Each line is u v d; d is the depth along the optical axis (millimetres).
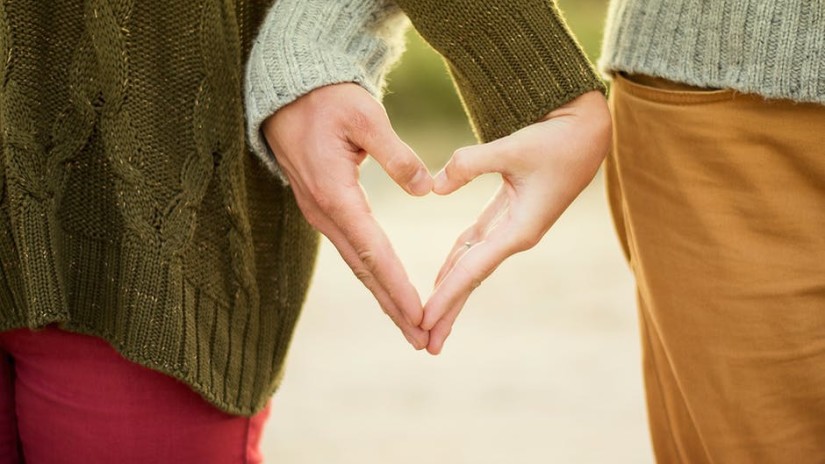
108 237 1300
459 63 1320
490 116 1322
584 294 3740
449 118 7555
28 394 1345
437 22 1312
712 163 1384
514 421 2635
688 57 1367
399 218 4988
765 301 1390
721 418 1427
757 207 1379
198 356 1302
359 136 1274
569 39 1315
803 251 1378
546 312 3531
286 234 1396
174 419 1331
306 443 2502
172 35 1297
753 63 1330
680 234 1417
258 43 1310
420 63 7531
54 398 1331
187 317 1295
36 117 1292
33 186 1284
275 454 2434
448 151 6750
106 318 1300
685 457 1478
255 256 1380
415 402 2762
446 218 4988
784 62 1316
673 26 1373
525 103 1310
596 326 3385
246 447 1387
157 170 1297
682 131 1390
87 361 1319
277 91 1281
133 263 1286
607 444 2500
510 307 3590
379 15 1349
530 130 1299
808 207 1371
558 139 1296
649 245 1444
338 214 1278
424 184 1284
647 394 1509
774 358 1396
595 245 4484
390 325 3412
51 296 1279
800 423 1402
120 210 1287
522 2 1302
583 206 5332
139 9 1285
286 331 1410
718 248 1397
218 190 1326
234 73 1323
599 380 2912
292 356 3115
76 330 1306
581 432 2568
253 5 1367
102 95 1287
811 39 1306
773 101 1346
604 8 7773
